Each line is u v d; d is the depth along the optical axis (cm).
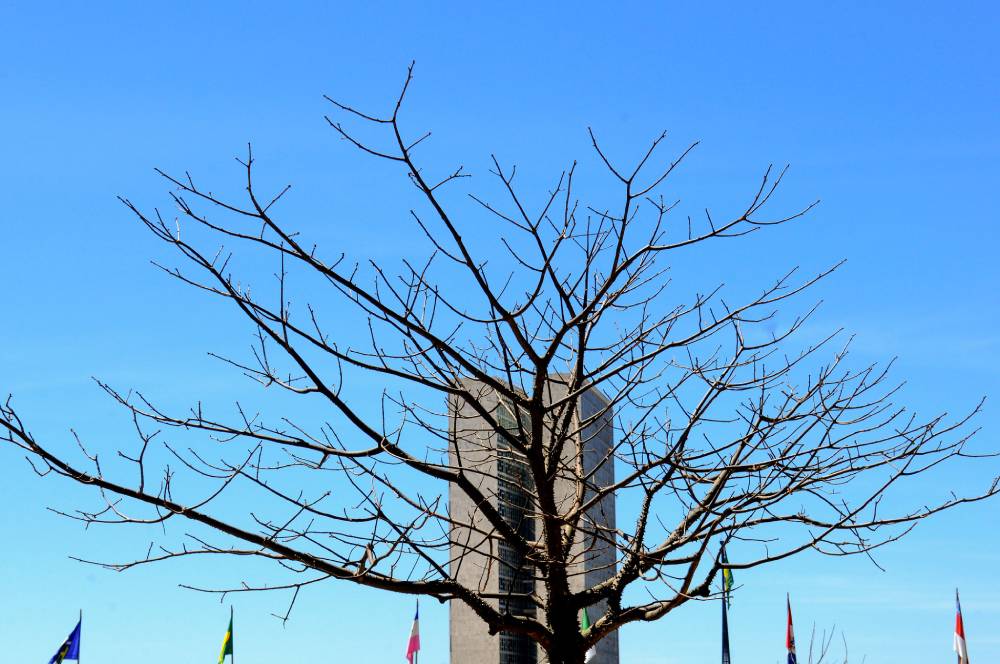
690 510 1345
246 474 1172
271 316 1112
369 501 1192
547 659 1334
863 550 1231
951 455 1244
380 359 1212
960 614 2759
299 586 1184
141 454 1136
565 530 1405
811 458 1226
